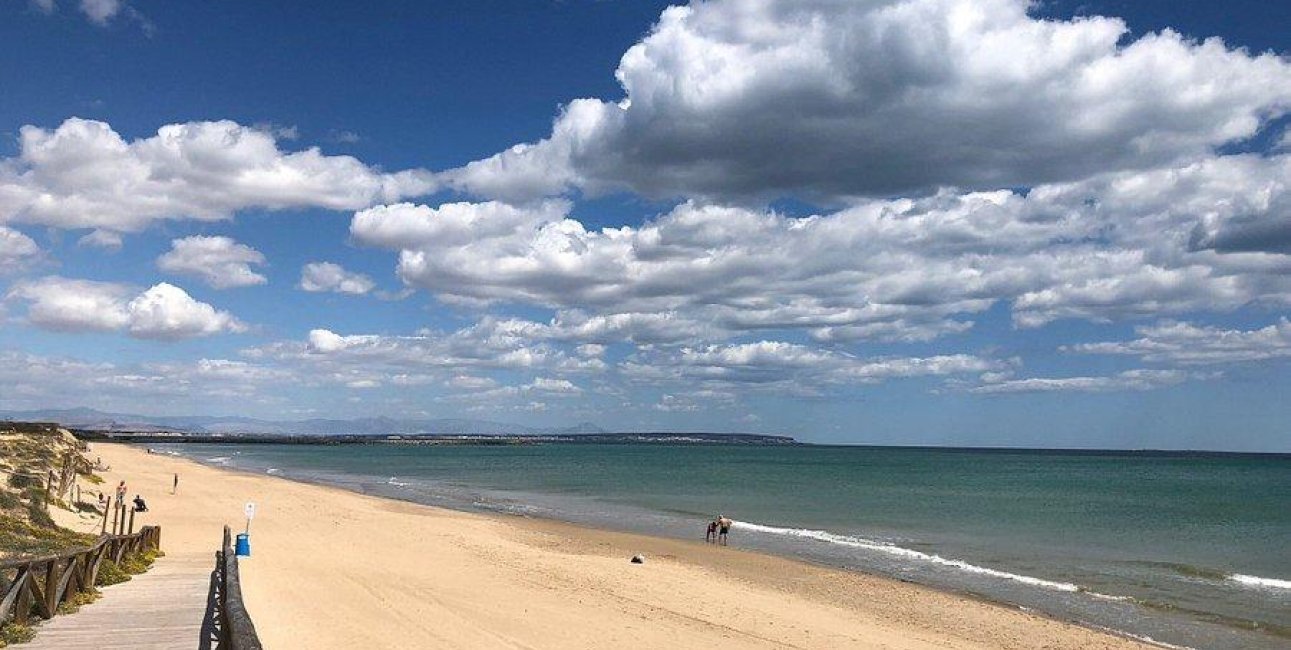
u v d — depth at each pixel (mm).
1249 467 179375
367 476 95938
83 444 69312
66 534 25172
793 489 83438
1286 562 35906
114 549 18781
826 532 44875
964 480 107750
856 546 38844
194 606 14859
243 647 7965
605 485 86188
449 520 43594
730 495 73188
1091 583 29469
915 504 65625
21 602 12711
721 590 25328
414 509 50500
